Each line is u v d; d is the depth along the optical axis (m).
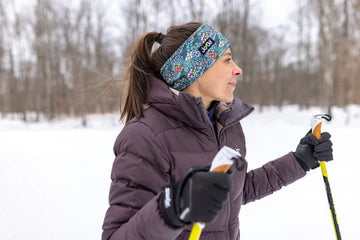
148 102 1.07
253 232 3.04
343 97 18.70
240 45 14.70
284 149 6.83
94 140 9.16
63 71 22.70
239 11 14.50
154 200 0.81
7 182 4.85
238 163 0.73
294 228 3.09
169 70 1.18
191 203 0.70
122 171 0.94
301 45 27.22
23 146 8.18
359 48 14.48
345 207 3.54
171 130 1.02
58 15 20.14
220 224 1.05
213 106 1.25
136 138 0.97
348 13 15.43
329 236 2.90
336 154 6.06
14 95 24.91
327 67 15.04
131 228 0.82
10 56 22.98
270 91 31.44
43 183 4.78
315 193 4.03
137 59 1.20
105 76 1.55
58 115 23.17
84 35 18.88
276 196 4.01
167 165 0.98
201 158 1.03
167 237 0.78
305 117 16.62
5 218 3.46
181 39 1.18
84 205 3.84
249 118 16.09
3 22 21.61
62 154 7.04
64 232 3.11
